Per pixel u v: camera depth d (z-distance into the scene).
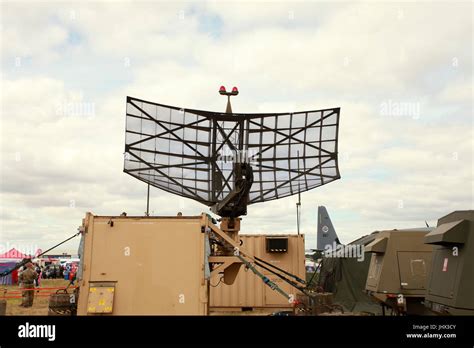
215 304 17.55
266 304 17.50
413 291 11.13
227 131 15.52
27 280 18.83
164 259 8.89
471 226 6.57
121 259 8.86
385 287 11.24
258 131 15.65
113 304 8.63
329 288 19.52
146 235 8.97
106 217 9.03
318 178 15.06
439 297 7.17
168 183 14.45
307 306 11.42
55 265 47.06
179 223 9.05
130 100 14.70
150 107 14.95
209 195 14.67
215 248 11.04
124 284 8.76
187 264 8.88
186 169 14.84
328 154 15.24
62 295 9.59
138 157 14.35
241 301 17.53
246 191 11.67
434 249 7.84
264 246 18.03
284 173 15.37
